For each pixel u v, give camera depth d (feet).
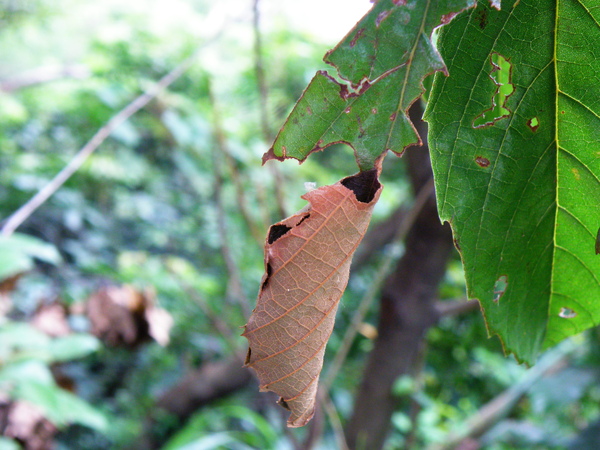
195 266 4.28
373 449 2.04
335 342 3.96
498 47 0.49
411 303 1.93
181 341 3.81
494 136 0.51
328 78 0.48
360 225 0.52
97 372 3.85
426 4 0.45
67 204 4.11
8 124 4.00
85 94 2.31
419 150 1.69
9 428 1.72
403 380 2.02
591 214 0.56
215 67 2.17
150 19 3.47
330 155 4.21
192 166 2.27
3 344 1.63
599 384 2.59
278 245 0.52
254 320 0.53
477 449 2.60
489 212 0.53
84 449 3.34
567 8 0.49
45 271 3.60
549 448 2.80
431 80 0.53
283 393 0.55
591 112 0.51
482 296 0.56
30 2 4.73
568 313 0.62
